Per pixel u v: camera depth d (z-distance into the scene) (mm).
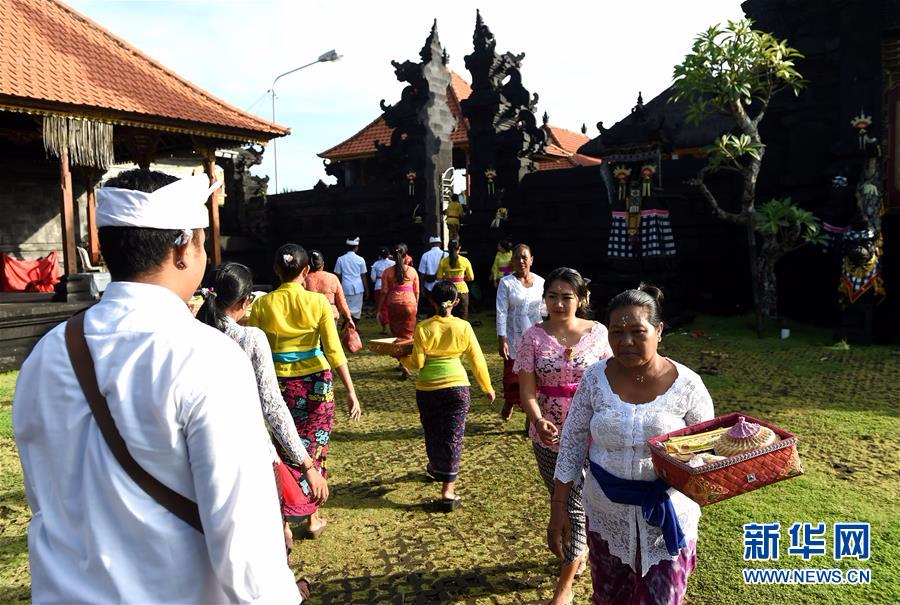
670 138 12031
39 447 1403
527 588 3576
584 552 3297
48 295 13648
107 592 1305
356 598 3514
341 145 26703
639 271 12109
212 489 1289
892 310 10648
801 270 12367
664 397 2428
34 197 18109
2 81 10961
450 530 4289
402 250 9398
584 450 2648
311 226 20047
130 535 1316
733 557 3795
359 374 9141
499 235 15500
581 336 3625
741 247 13172
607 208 14766
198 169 22250
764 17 12617
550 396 3613
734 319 12523
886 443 5648
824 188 11984
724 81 10688
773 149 12766
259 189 20609
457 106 23984
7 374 9352
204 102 14805
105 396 1339
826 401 6996
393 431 6477
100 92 12523
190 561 1338
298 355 4090
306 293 4105
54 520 1383
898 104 10586
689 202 13547
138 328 1379
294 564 3885
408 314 9234
